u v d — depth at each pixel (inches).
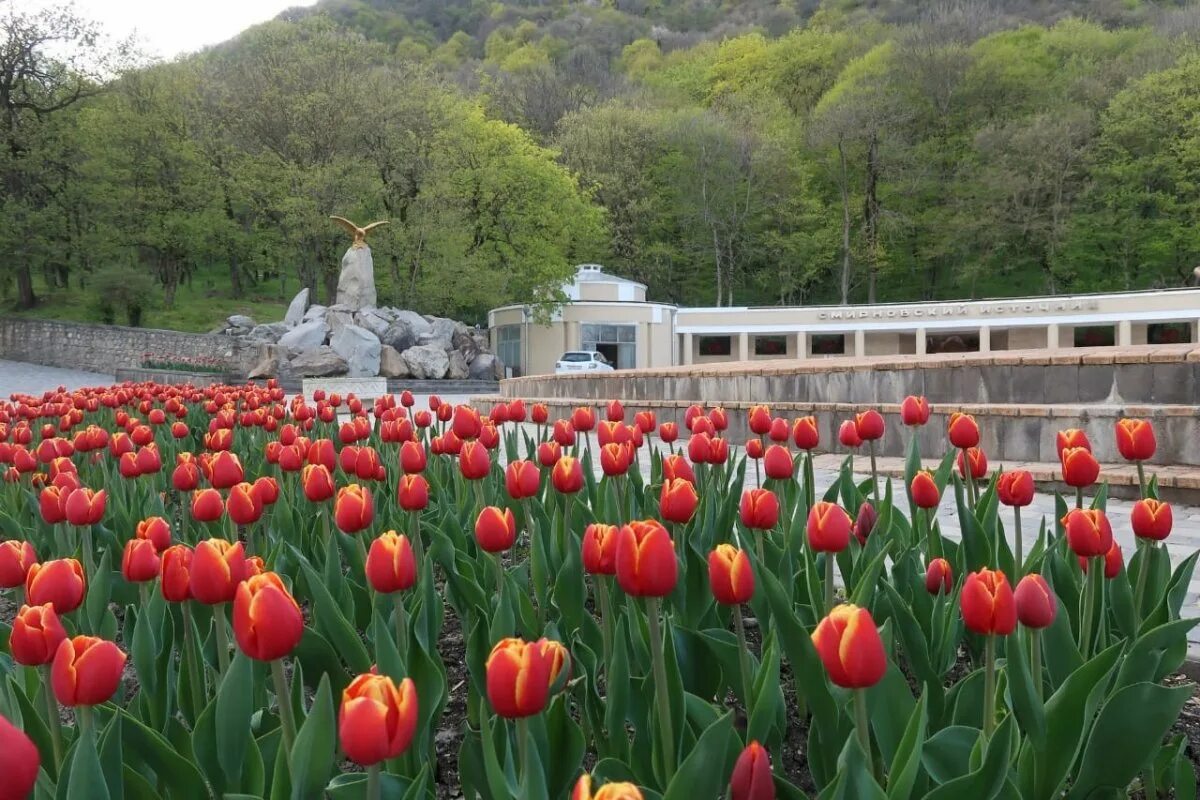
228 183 1744.6
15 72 1617.9
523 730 58.7
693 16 4643.2
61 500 127.6
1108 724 71.7
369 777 57.9
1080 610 102.8
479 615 95.9
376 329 1366.9
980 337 1700.3
